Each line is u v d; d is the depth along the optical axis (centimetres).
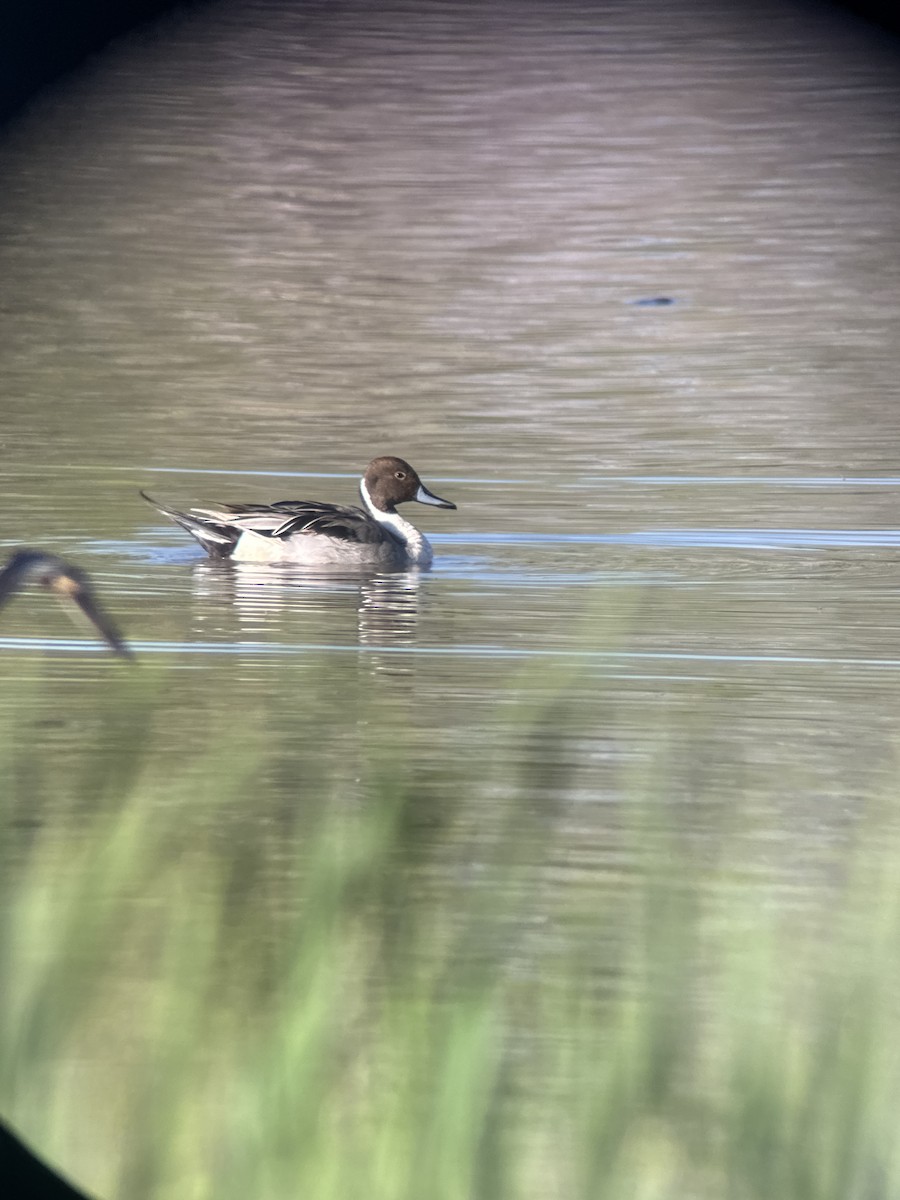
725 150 5331
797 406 2861
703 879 988
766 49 6456
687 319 3588
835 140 5416
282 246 4416
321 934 766
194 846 945
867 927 891
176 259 4300
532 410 2828
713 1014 770
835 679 1470
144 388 3039
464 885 971
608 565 1889
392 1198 636
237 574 1842
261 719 1326
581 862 1027
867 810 1128
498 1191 643
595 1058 738
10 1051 702
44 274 4144
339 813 1005
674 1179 673
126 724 1288
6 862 878
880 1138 657
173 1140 668
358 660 1513
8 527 2042
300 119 5794
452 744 1275
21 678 1431
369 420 2762
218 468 2430
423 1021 727
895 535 2025
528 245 4353
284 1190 643
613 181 5009
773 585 1797
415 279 4034
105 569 1847
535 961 860
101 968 756
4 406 2884
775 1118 668
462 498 2241
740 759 1255
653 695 1420
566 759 1247
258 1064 686
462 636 1597
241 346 3412
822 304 3719
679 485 2300
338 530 1881
